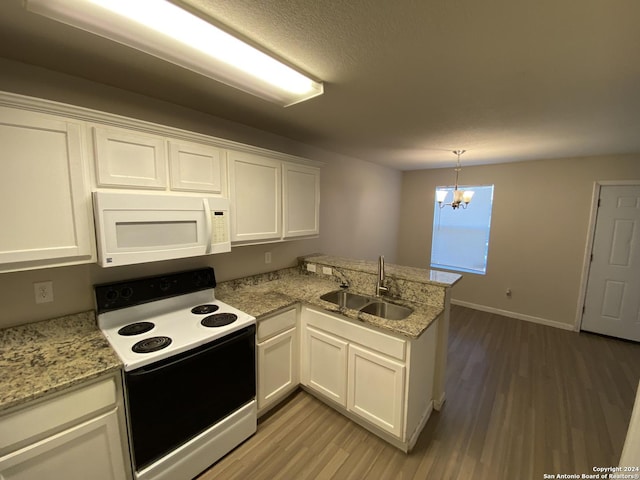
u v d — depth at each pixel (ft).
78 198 4.47
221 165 6.34
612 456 5.95
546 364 9.57
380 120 7.46
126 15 3.15
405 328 5.65
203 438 5.37
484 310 14.74
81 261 4.62
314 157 10.66
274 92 5.25
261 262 9.06
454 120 7.35
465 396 7.88
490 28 3.63
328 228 11.85
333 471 5.56
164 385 4.74
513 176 13.47
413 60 4.45
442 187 15.85
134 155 4.99
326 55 4.31
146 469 4.64
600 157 11.51
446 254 16.17
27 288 4.96
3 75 4.57
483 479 5.42
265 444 6.17
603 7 3.17
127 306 5.82
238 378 5.93
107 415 4.30
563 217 12.43
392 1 3.17
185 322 5.92
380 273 7.61
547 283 12.97
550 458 5.89
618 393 8.04
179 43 3.72
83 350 4.71
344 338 6.66
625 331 11.50
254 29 3.66
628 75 4.78
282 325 7.09
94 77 5.22
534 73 4.81
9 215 3.92
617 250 11.50
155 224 5.22
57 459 3.90
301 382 7.83
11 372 4.04
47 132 4.13
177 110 6.59
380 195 15.15
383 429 6.14
